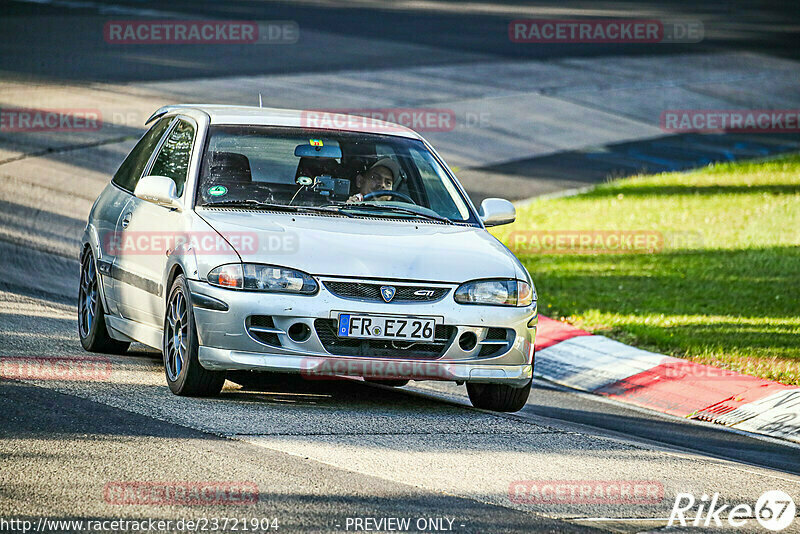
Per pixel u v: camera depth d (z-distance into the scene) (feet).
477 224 90.89
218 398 79.61
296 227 80.89
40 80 262.67
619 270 158.71
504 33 444.14
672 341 117.50
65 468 58.95
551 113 309.42
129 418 70.54
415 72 336.70
